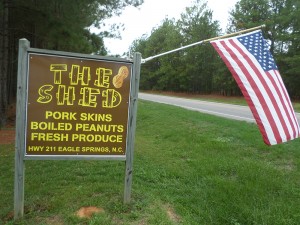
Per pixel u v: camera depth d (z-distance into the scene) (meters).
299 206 4.58
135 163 6.66
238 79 4.55
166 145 8.55
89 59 4.17
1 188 5.43
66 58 4.10
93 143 4.27
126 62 4.27
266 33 37.44
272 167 6.25
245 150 7.51
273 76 4.72
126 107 4.33
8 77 20.55
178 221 4.11
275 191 5.16
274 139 4.43
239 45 4.76
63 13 12.23
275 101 4.57
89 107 4.22
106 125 4.29
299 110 23.44
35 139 4.08
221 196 4.85
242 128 10.12
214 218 4.30
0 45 13.41
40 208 4.36
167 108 18.73
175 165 6.48
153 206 4.41
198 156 7.10
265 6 38.88
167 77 58.78
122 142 4.36
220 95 48.88
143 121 13.98
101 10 18.11
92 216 4.05
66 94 4.14
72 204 4.41
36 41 18.38
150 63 70.06
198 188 5.27
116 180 5.50
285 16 35.78
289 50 36.34
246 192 5.00
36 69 4.02
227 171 6.09
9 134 11.55
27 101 4.02
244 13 40.38
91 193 4.76
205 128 10.59
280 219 4.21
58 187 5.13
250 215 4.31
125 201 4.40
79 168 6.25
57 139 4.15
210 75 51.41
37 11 12.02
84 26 16.91
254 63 4.66
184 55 53.75
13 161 7.33
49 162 6.86
